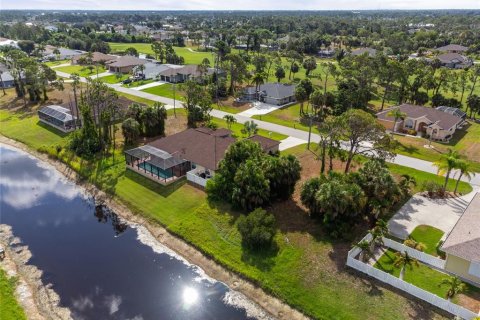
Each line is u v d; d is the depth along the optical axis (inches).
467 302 1365.7
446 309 1327.5
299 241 1724.9
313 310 1396.4
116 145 2849.4
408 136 3127.5
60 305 1461.6
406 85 4030.5
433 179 2305.6
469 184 2249.0
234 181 1975.9
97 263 1696.6
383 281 1476.4
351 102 3545.8
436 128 3043.8
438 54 6815.9
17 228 1968.5
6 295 1493.6
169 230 1895.9
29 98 4197.8
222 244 1760.6
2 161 2770.7
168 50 6515.8
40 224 2005.4
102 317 1403.8
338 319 1347.2
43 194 2313.0
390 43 7795.3
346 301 1411.2
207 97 3302.2
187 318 1395.2
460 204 2023.9
